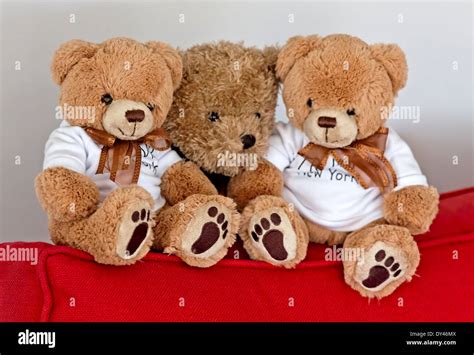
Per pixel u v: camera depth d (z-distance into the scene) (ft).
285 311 2.88
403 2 4.11
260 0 3.99
